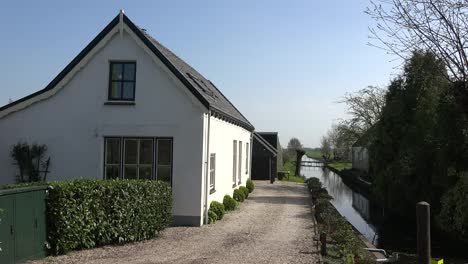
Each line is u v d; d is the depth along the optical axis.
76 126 13.98
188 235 11.93
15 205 7.85
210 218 14.09
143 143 13.89
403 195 19.62
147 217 10.97
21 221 8.02
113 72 14.08
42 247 8.66
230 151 18.88
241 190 20.67
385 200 21.25
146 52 13.73
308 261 9.29
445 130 15.19
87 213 9.48
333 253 10.10
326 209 15.71
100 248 9.80
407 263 7.81
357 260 8.77
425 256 5.04
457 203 13.60
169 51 17.42
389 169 20.17
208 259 9.22
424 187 17.67
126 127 13.84
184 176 13.59
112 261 8.73
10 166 14.12
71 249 9.37
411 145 18.69
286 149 80.00
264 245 10.87
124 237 10.35
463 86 10.98
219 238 11.62
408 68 18.62
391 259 8.26
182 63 18.17
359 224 19.80
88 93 13.98
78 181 9.65
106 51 13.93
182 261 8.96
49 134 14.03
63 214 8.98
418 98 18.42
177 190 13.59
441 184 15.62
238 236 11.97
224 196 17.17
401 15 9.99
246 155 25.77
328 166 69.81
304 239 11.77
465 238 13.94
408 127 19.81
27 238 8.19
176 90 13.73
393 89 22.00
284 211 17.38
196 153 13.59
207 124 14.09
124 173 13.88
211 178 15.20
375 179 22.30
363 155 42.81
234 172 20.56
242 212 16.84
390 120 21.19
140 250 9.86
